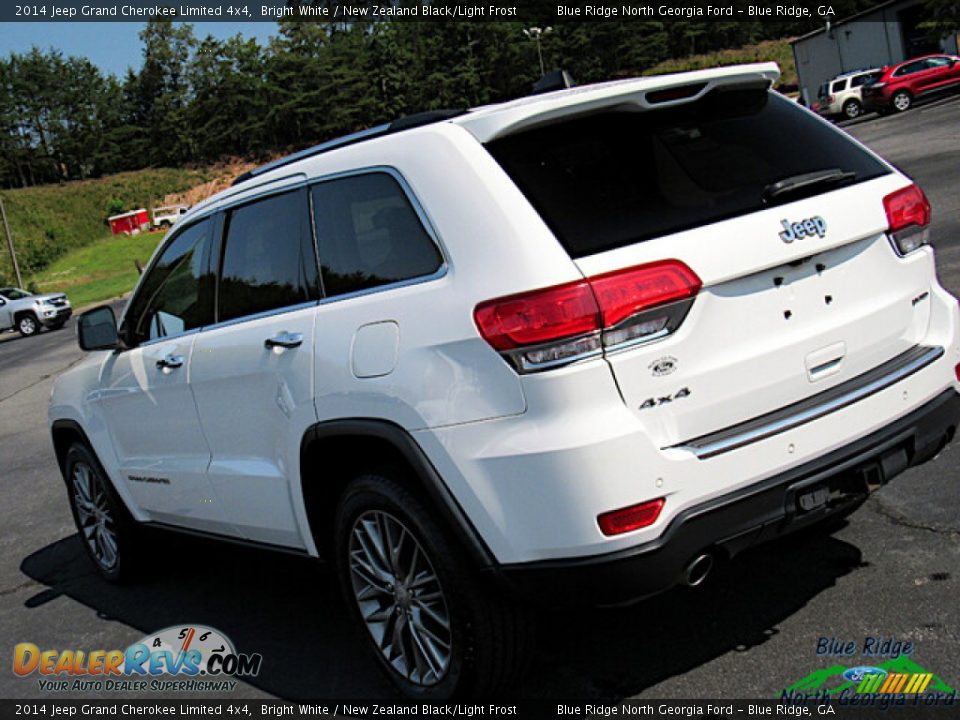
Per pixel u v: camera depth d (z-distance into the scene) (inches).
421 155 119.8
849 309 120.5
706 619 138.3
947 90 1302.9
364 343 121.1
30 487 309.6
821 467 112.7
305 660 149.7
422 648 124.3
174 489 168.7
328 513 138.5
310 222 135.3
